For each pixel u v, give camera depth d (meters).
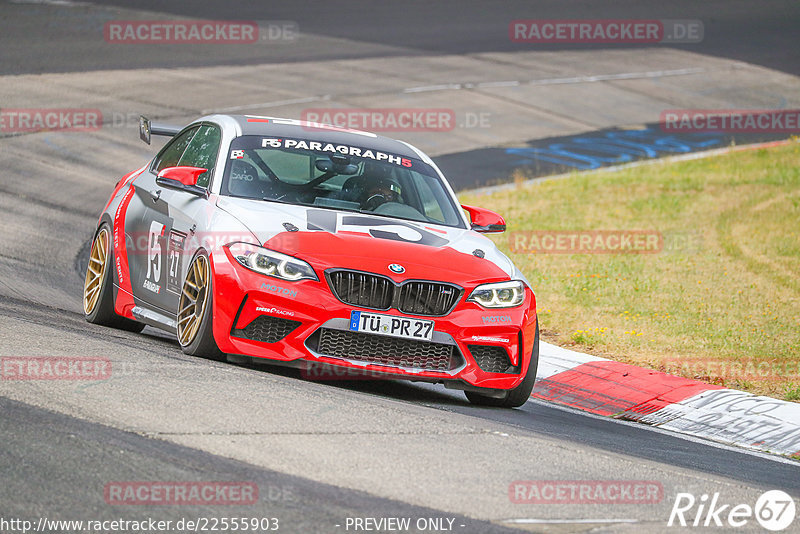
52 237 45.66
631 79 112.50
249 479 15.87
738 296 45.38
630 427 27.11
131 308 28.84
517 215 62.91
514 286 25.70
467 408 25.19
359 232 25.22
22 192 53.91
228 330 23.81
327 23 124.25
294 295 23.48
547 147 84.62
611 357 35.19
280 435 18.33
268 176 27.14
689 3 157.75
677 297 44.78
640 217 63.75
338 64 104.00
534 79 107.62
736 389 31.97
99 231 31.23
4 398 18.62
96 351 23.39
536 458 19.59
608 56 122.19
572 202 67.19
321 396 21.89
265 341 23.78
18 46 92.88
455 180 71.69
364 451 18.12
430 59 111.25
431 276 24.31
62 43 96.56
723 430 27.97
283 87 92.25
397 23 128.50
